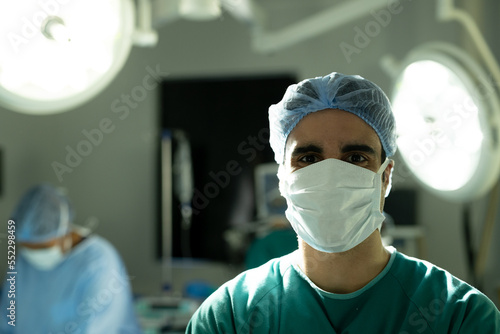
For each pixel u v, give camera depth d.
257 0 4.07
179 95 4.21
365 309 1.12
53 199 2.26
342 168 1.11
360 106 1.20
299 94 1.22
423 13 3.84
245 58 4.12
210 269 4.10
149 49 4.24
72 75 1.24
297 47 4.05
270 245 2.49
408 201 3.70
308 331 1.12
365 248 1.15
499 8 2.96
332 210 1.11
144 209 4.26
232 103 4.14
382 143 1.25
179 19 4.20
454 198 1.62
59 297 2.33
